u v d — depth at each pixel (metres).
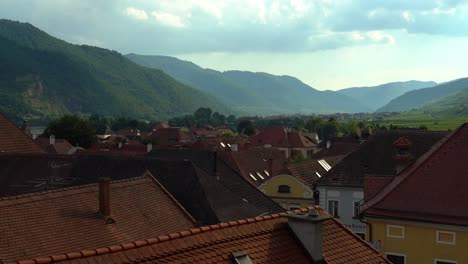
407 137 45.81
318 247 14.84
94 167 40.91
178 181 38.31
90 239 24.02
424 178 29.20
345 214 46.12
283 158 93.75
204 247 13.23
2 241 21.28
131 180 29.94
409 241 27.94
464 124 30.98
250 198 44.44
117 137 178.50
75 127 132.00
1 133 43.12
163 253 12.45
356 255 16.03
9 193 38.78
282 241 14.75
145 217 27.75
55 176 40.19
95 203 26.47
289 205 57.66
